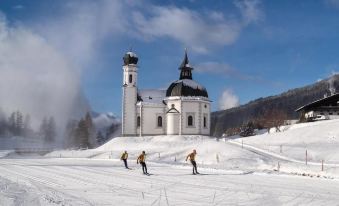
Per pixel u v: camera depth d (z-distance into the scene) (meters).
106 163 51.91
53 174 34.94
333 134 68.88
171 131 98.69
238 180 30.42
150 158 62.97
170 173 36.16
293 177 32.44
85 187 26.38
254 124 133.38
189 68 105.38
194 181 29.78
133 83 101.69
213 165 44.88
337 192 24.22
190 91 100.44
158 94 104.88
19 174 34.94
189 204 20.45
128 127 100.69
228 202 21.06
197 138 93.56
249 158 51.81
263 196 22.83
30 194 22.44
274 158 54.06
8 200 20.16
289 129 87.19
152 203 20.66
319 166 39.66
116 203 20.50
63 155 80.44
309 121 96.62
